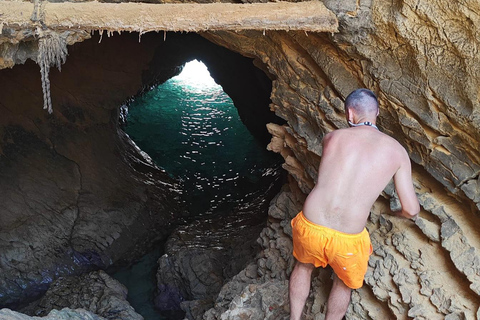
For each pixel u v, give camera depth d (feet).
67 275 29.53
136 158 39.47
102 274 28.17
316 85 17.21
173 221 34.53
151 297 28.86
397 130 14.99
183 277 27.73
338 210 11.42
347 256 11.50
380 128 15.58
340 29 14.07
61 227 30.71
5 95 31.37
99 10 13.02
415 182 14.88
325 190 11.59
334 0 13.39
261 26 13.25
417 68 13.23
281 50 17.92
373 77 14.69
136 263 31.42
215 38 20.06
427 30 12.45
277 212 22.31
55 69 33.83
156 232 33.35
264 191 37.14
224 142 46.62
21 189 30.48
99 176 33.73
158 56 43.14
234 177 40.42
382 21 13.23
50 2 13.84
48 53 13.83
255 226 31.12
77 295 26.55
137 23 13.07
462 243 13.17
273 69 18.85
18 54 15.03
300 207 21.49
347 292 12.98
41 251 29.53
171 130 48.85
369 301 15.06
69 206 31.50
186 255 28.66
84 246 30.81
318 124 17.65
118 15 12.98
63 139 33.30
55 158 32.53
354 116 12.17
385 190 15.23
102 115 36.11
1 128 30.91
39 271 28.99
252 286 19.49
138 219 33.17
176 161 42.96
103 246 31.09
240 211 34.91
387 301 14.30
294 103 18.45
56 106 33.55
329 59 15.93
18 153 31.22
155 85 50.39
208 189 38.88
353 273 11.87
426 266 13.80
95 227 31.42
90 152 34.30
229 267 27.45
